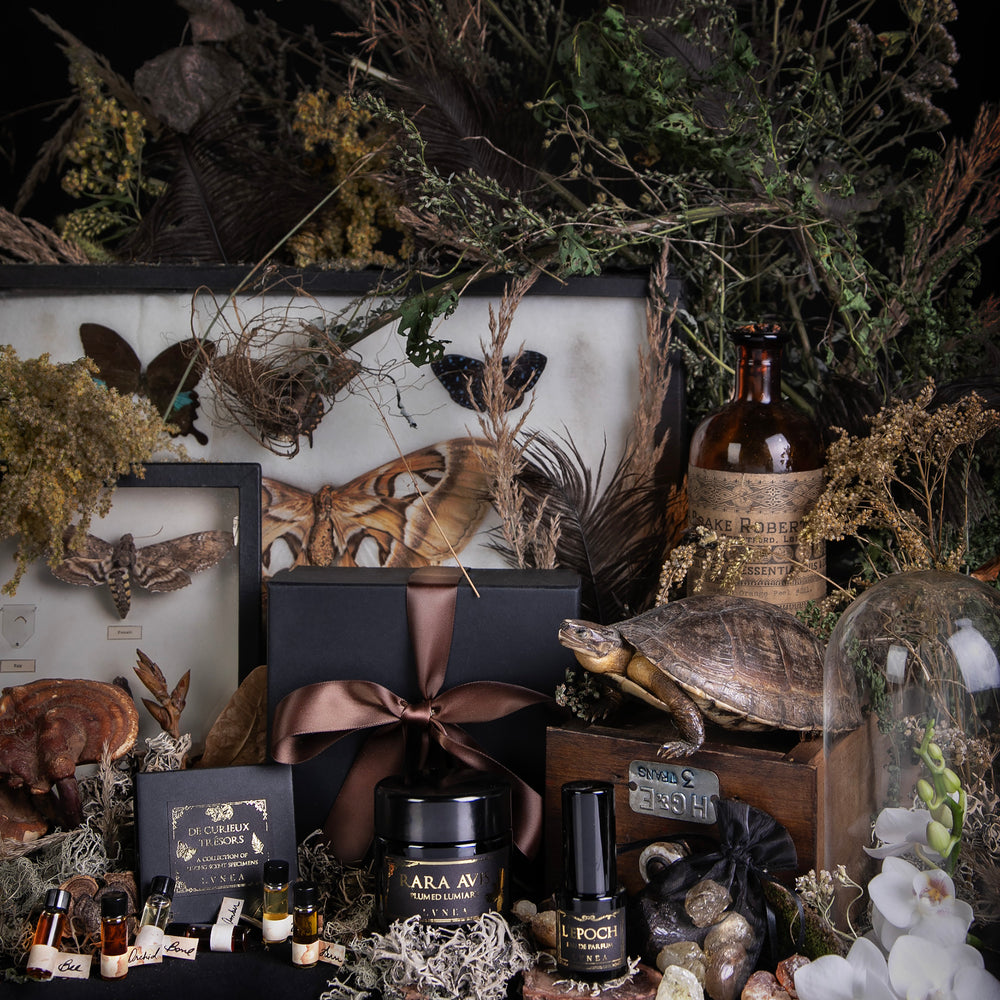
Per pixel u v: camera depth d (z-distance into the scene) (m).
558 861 0.91
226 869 0.88
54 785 0.95
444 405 1.14
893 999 0.72
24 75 1.52
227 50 1.39
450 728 0.93
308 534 1.16
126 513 1.08
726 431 1.03
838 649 0.86
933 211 1.17
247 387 1.09
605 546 1.13
